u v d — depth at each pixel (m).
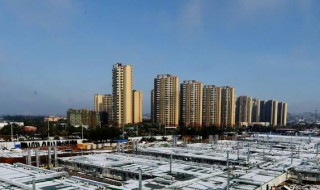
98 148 188.88
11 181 73.69
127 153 152.25
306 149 174.38
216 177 90.19
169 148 166.50
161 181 82.81
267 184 84.75
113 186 74.19
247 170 102.62
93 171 109.00
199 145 186.75
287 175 103.81
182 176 91.62
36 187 70.81
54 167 118.19
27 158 126.94
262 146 184.12
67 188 70.25
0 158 131.38
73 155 144.50
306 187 93.06
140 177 68.62
